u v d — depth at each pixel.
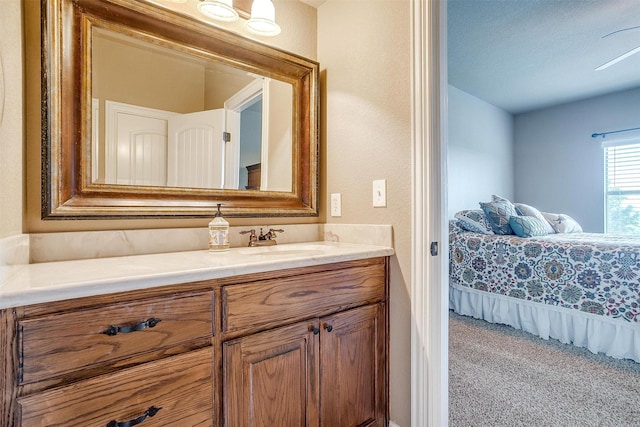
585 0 2.30
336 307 1.17
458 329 2.68
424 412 1.26
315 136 1.69
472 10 2.41
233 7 1.44
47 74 1.01
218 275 0.87
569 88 4.02
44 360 0.65
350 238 1.55
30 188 1.00
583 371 1.96
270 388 0.99
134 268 0.85
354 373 1.24
